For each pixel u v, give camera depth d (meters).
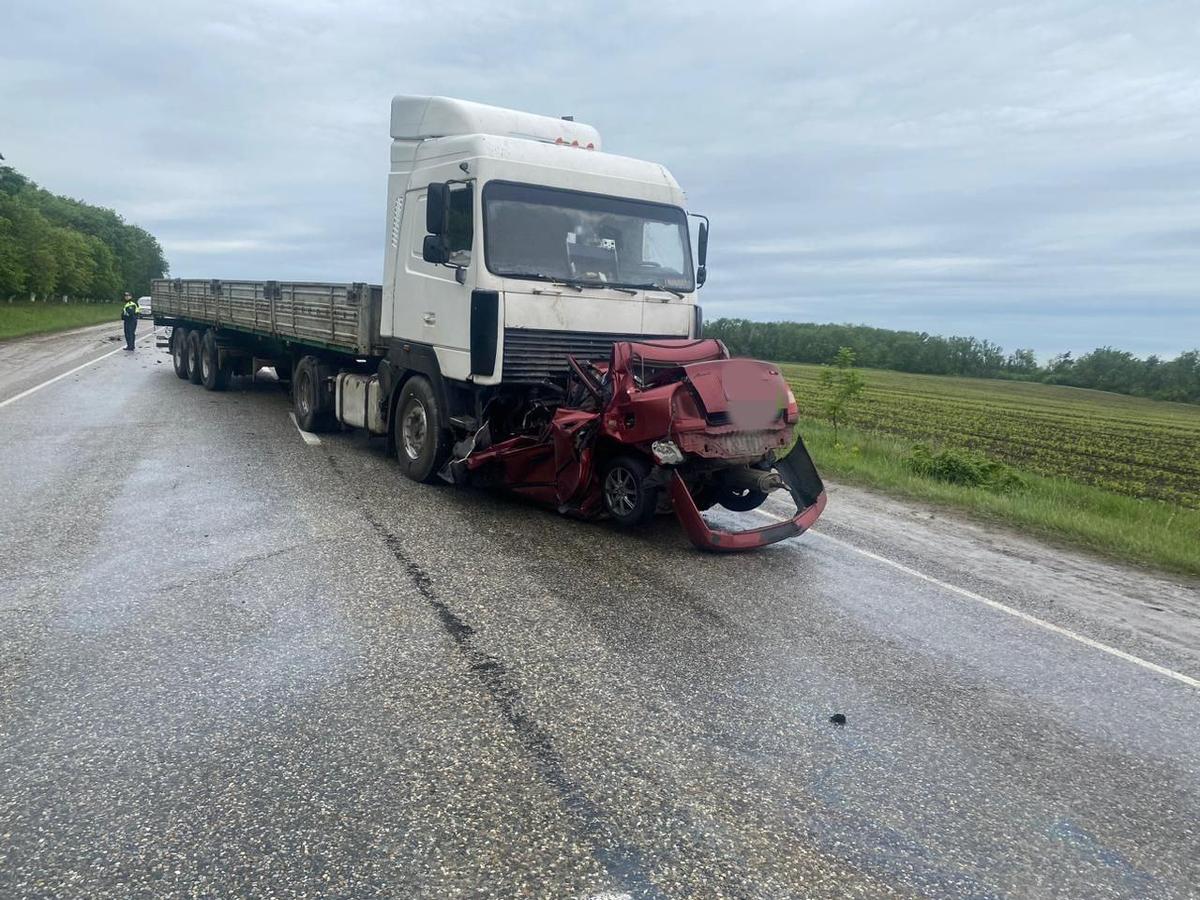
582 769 3.33
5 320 38.06
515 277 7.65
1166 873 2.90
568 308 7.90
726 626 5.07
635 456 6.98
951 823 3.12
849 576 6.36
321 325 11.09
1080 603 6.10
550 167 7.96
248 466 9.16
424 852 2.76
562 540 6.88
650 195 8.58
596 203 8.20
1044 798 3.34
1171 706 4.34
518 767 3.32
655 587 5.76
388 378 9.57
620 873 2.70
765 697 4.10
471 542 6.63
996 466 12.20
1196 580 7.11
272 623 4.71
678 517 6.65
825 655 4.70
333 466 9.43
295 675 4.06
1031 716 4.10
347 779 3.18
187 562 5.76
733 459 6.77
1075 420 40.34
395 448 9.28
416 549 6.33
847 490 10.26
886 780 3.39
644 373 6.95
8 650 4.23
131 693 3.81
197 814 2.93
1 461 8.91
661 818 3.02
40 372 19.08
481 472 8.16
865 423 26.91
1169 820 3.24
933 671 4.58
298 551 6.13
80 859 2.68
